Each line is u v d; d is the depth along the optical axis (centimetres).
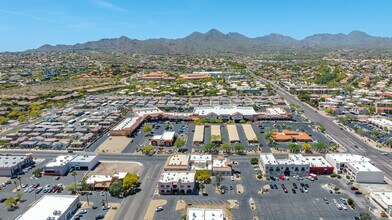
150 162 18150
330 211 12888
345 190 14650
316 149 19962
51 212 12200
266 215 12612
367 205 13325
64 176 16375
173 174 15475
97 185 14862
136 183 14875
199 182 15488
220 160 17600
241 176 16250
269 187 15012
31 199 14000
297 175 16238
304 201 13688
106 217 12544
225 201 13725
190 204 13512
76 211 12975
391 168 17188
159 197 14150
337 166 16550
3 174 16562
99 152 19862
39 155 19675
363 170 15438
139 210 13062
